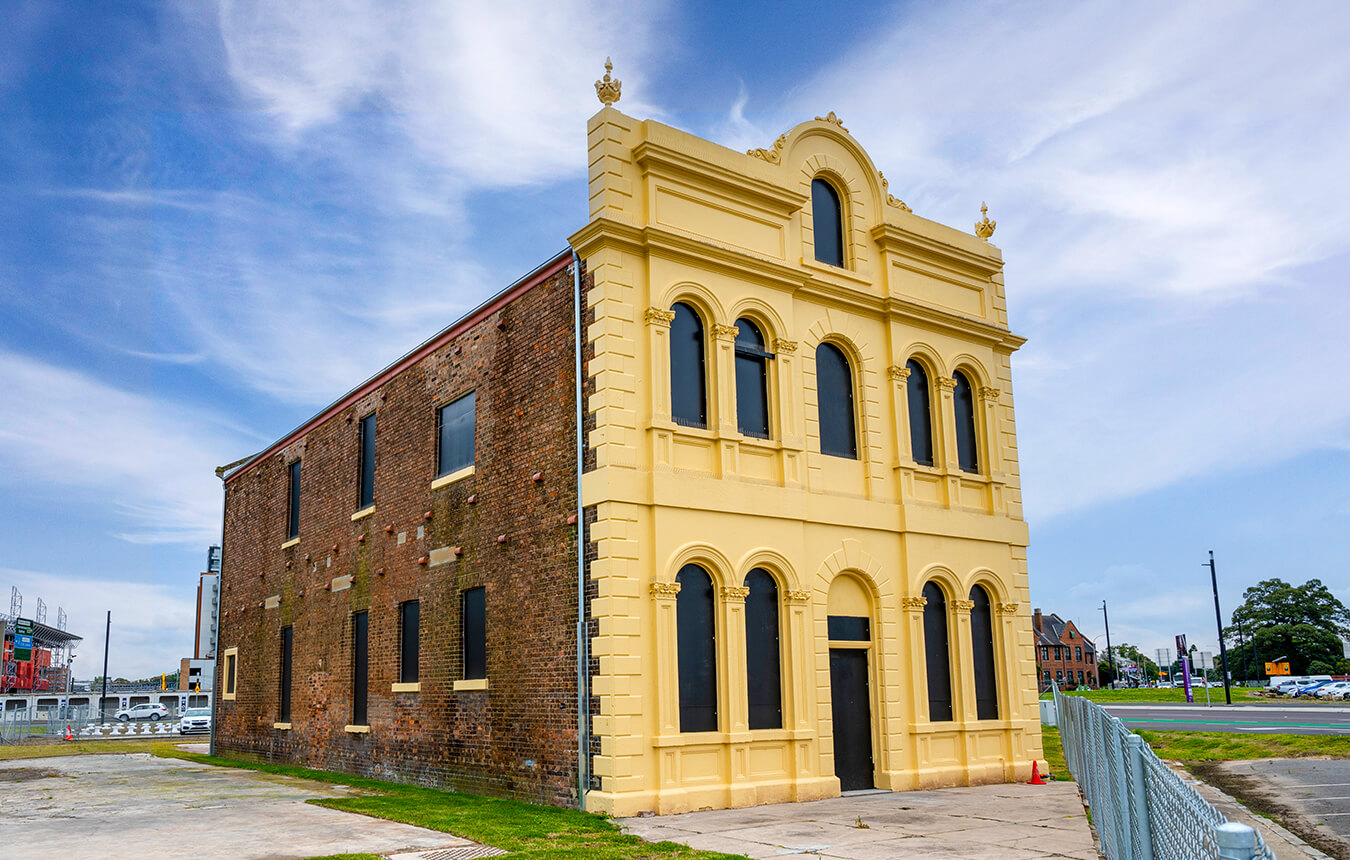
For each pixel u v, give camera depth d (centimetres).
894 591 1759
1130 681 13625
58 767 2327
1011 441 2038
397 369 2061
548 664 1506
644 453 1478
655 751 1401
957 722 1797
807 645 1600
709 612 1513
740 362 1641
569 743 1445
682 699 1457
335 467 2280
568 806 1428
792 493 1625
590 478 1460
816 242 1812
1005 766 1833
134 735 4438
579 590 1455
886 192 1920
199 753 2889
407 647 1923
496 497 1683
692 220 1596
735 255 1600
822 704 1598
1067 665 12644
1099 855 1041
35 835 1198
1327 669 9594
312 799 1549
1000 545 1953
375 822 1294
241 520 2814
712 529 1516
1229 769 2033
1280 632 9844
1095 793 1198
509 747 1570
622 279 1502
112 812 1415
